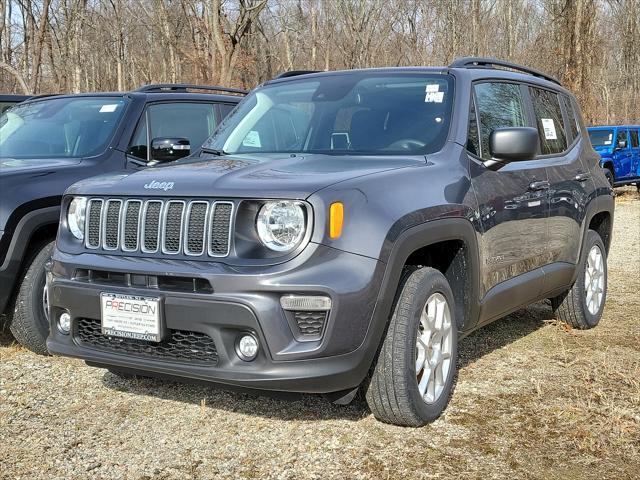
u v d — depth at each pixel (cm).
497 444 355
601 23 4703
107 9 3981
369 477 323
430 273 375
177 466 336
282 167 372
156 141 539
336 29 4594
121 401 414
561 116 566
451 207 382
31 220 483
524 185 464
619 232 1157
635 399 405
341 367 324
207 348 335
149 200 353
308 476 324
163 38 3344
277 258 320
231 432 371
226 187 337
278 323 318
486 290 424
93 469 333
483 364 480
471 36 4241
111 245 364
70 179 518
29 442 361
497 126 464
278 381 319
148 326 338
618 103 4538
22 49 3319
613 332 562
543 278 493
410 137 423
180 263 337
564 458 340
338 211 326
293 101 477
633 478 321
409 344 356
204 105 663
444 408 390
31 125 617
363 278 325
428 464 334
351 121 443
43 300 491
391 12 4509
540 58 3294
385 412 365
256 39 4128
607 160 1884
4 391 429
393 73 472
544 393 422
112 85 4241
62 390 431
